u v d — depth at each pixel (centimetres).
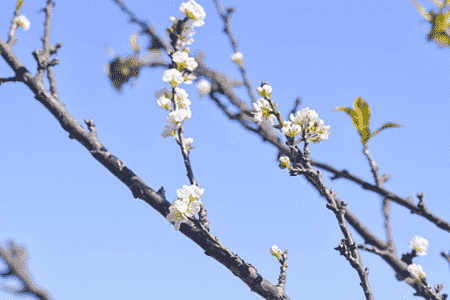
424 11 214
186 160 210
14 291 177
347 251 211
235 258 212
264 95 220
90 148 212
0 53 212
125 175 212
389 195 215
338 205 212
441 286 214
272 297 212
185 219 209
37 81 212
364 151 215
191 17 212
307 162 216
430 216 214
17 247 183
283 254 215
